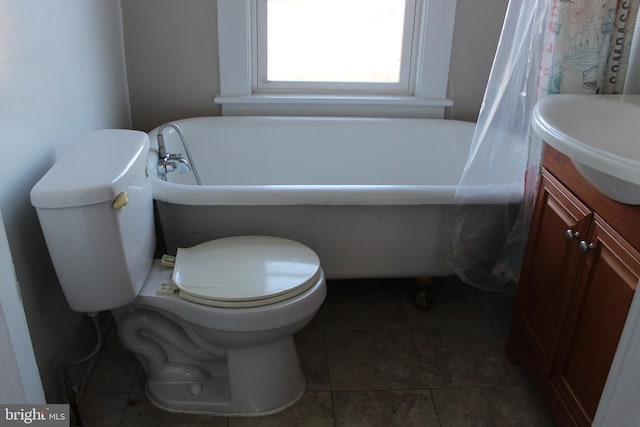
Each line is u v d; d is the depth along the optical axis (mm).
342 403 1703
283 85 2592
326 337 1980
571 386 1461
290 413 1660
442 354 1917
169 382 1690
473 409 1699
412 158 2539
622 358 1026
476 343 1974
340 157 2520
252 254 1633
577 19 1629
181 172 2008
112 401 1687
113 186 1296
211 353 1665
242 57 2445
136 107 2512
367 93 2635
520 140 1819
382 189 1804
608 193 1238
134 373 1798
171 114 2543
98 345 1562
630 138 1549
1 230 1045
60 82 1636
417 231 1938
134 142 1549
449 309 2150
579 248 1402
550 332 1571
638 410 961
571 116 1547
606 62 1727
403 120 2508
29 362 1163
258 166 2488
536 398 1747
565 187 1500
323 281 1566
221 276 1528
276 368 1636
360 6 2484
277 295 1453
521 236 1911
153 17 2367
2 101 1268
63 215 1276
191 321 1492
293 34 2516
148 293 1506
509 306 2170
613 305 1267
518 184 1853
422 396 1742
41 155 1488
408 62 2586
